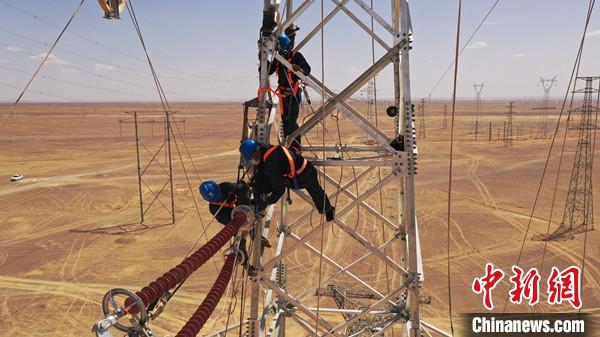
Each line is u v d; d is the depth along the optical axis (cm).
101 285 2284
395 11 806
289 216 3341
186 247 2836
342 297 1447
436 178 4844
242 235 563
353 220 3269
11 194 4191
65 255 2689
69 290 2220
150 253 2728
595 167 5409
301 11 665
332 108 682
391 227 936
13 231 3148
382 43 805
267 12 677
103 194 4172
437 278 2309
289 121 775
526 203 3794
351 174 4972
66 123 12812
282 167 582
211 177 4972
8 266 2519
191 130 11062
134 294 289
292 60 709
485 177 4878
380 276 2323
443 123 12950
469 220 3306
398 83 830
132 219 3428
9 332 1830
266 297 938
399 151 670
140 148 7456
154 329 1852
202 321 342
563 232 3006
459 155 6531
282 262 1042
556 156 6309
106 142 8325
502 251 2680
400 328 1844
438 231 3058
